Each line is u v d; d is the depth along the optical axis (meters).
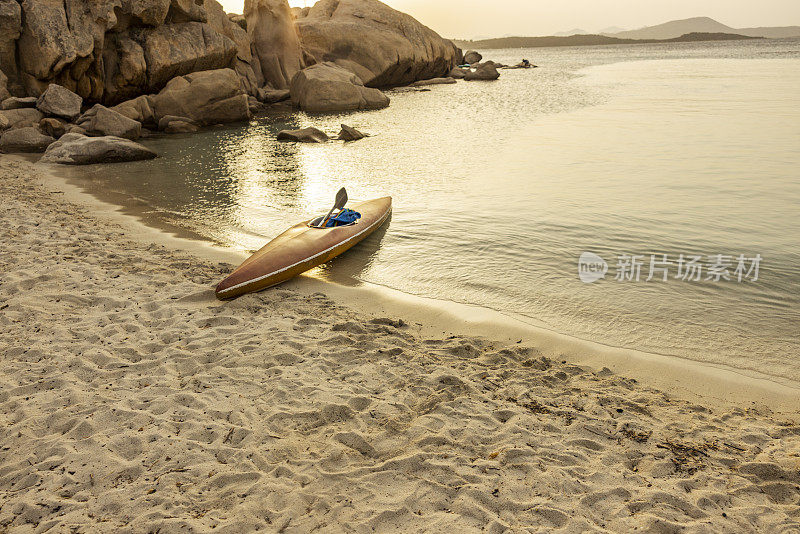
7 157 19.30
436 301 8.11
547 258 9.66
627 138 21.59
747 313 7.54
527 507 3.82
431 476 4.17
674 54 123.38
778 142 19.77
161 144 22.69
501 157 18.56
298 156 19.64
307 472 4.21
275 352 6.21
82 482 4.04
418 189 14.52
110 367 5.81
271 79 39.94
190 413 4.98
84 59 24.30
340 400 5.25
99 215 12.21
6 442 4.55
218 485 4.05
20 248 9.42
